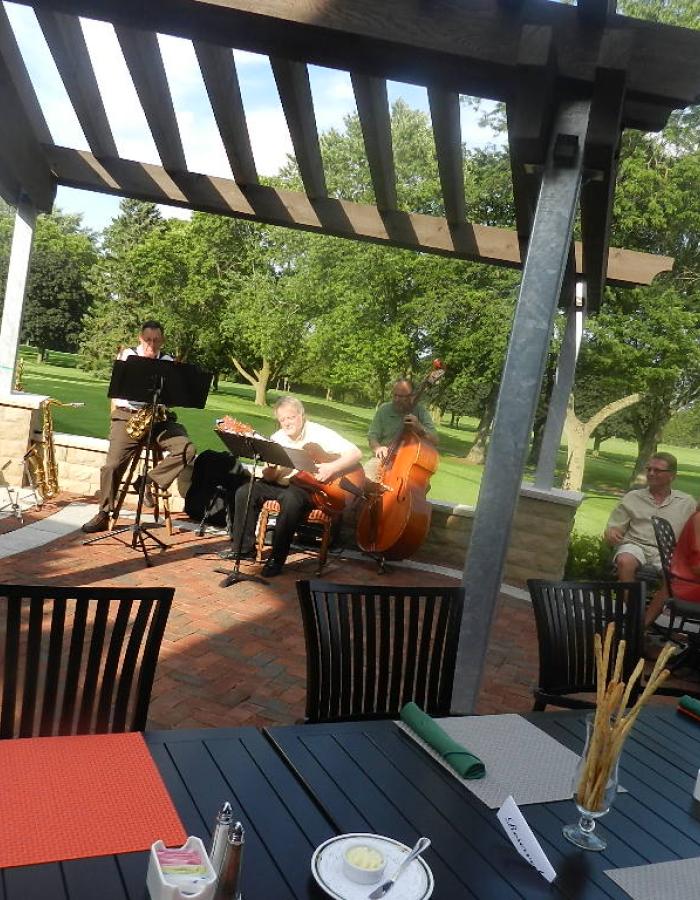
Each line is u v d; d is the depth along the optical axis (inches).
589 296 244.8
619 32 111.0
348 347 743.7
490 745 81.2
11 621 77.0
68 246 1365.7
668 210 569.9
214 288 1051.3
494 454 122.1
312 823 61.9
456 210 217.5
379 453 259.0
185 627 179.3
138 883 51.6
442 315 642.2
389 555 253.3
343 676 100.2
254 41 126.0
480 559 123.3
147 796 61.9
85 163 236.1
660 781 80.4
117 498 257.4
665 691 145.6
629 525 232.8
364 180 724.7
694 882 62.4
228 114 196.5
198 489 271.4
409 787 70.1
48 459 287.1
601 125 115.7
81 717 80.0
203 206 233.8
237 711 142.9
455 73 119.4
